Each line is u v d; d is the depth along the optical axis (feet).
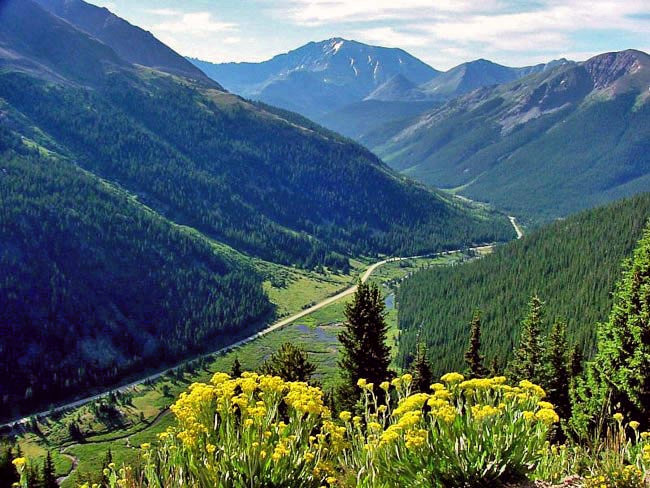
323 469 20.89
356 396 99.04
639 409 53.01
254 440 20.33
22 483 18.34
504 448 21.26
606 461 22.76
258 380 23.06
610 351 58.13
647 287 55.62
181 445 21.01
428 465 20.81
